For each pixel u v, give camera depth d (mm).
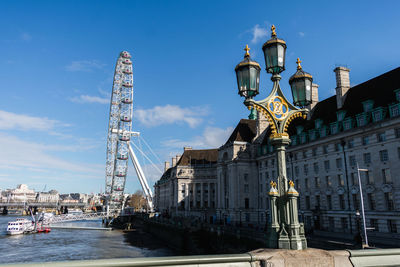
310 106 69625
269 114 8859
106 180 136375
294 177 65688
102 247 74062
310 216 59938
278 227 8180
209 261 6285
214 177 120688
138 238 93938
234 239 50656
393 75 51062
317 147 59750
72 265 5250
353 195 50656
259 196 81500
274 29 9500
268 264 6723
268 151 79062
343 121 54219
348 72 61156
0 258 58781
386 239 40906
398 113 44500
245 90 8836
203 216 112750
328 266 7074
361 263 7340
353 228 49781
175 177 124562
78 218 133750
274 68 9180
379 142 46844
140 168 156875
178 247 70250
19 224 104625
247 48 9117
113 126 127000
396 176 43750
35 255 62375
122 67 127688
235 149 84938
